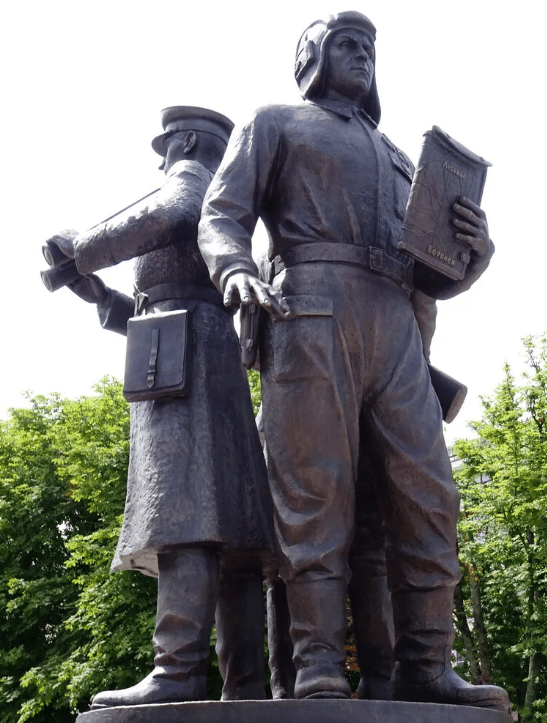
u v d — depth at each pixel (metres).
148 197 4.01
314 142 3.67
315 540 3.35
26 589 17.52
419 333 3.77
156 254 3.98
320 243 3.60
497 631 17.86
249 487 3.68
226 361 3.85
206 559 3.51
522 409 18.28
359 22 3.90
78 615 16.17
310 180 3.65
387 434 3.52
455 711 3.13
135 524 3.59
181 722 3.00
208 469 3.59
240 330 3.62
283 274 3.61
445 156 3.65
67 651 16.89
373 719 2.98
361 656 3.82
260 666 3.80
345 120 3.79
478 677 17.05
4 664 17.22
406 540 3.49
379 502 3.61
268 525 3.67
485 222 3.69
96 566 16.50
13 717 16.77
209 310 3.91
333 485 3.38
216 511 3.53
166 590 3.47
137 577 15.49
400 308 3.66
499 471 17.50
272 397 3.51
